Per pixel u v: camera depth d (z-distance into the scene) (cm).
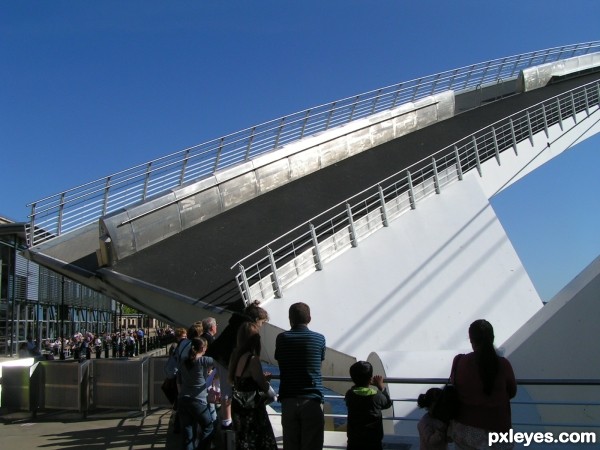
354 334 1513
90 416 1275
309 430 574
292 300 1521
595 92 3195
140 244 1781
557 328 931
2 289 3044
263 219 2016
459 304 1691
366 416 589
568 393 902
